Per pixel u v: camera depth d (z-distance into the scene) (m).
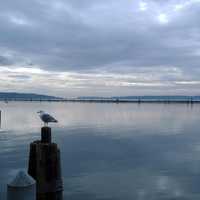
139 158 15.11
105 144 19.84
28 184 3.47
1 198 8.56
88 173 11.96
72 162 14.02
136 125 34.44
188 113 63.28
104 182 10.75
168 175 11.82
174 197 9.22
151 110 78.69
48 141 7.41
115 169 12.73
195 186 10.33
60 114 56.97
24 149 17.23
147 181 10.93
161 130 29.00
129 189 9.92
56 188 7.29
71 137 23.28
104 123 36.91
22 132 25.95
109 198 9.05
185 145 19.55
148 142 20.86
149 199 8.98
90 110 76.62
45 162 7.16
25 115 50.16
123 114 57.94
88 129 29.52
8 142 20.11
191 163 13.95
